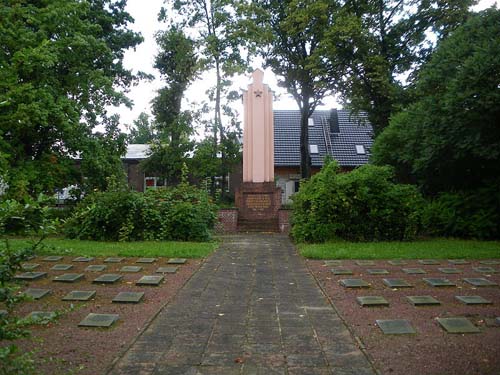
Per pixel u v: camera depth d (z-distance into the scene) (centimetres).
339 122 4278
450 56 1678
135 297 707
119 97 2192
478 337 521
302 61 2812
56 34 1986
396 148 2016
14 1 1847
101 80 2112
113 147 2312
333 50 2431
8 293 374
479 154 1473
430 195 1866
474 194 1619
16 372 338
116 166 2269
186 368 446
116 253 1134
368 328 563
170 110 3275
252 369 444
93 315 608
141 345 510
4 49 1797
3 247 397
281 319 615
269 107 2498
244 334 552
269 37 2720
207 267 1023
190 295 753
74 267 967
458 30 1808
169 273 928
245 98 2505
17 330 358
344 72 2595
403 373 426
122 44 2741
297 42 2889
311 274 940
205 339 533
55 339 520
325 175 1512
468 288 773
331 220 1461
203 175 2881
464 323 563
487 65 1425
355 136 4138
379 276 887
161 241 1438
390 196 1464
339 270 946
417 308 650
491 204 1572
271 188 2361
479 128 1466
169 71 3278
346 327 573
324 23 2569
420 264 1016
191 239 1494
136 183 3906
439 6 2417
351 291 768
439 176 1794
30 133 1873
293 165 3862
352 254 1130
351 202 1452
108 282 821
